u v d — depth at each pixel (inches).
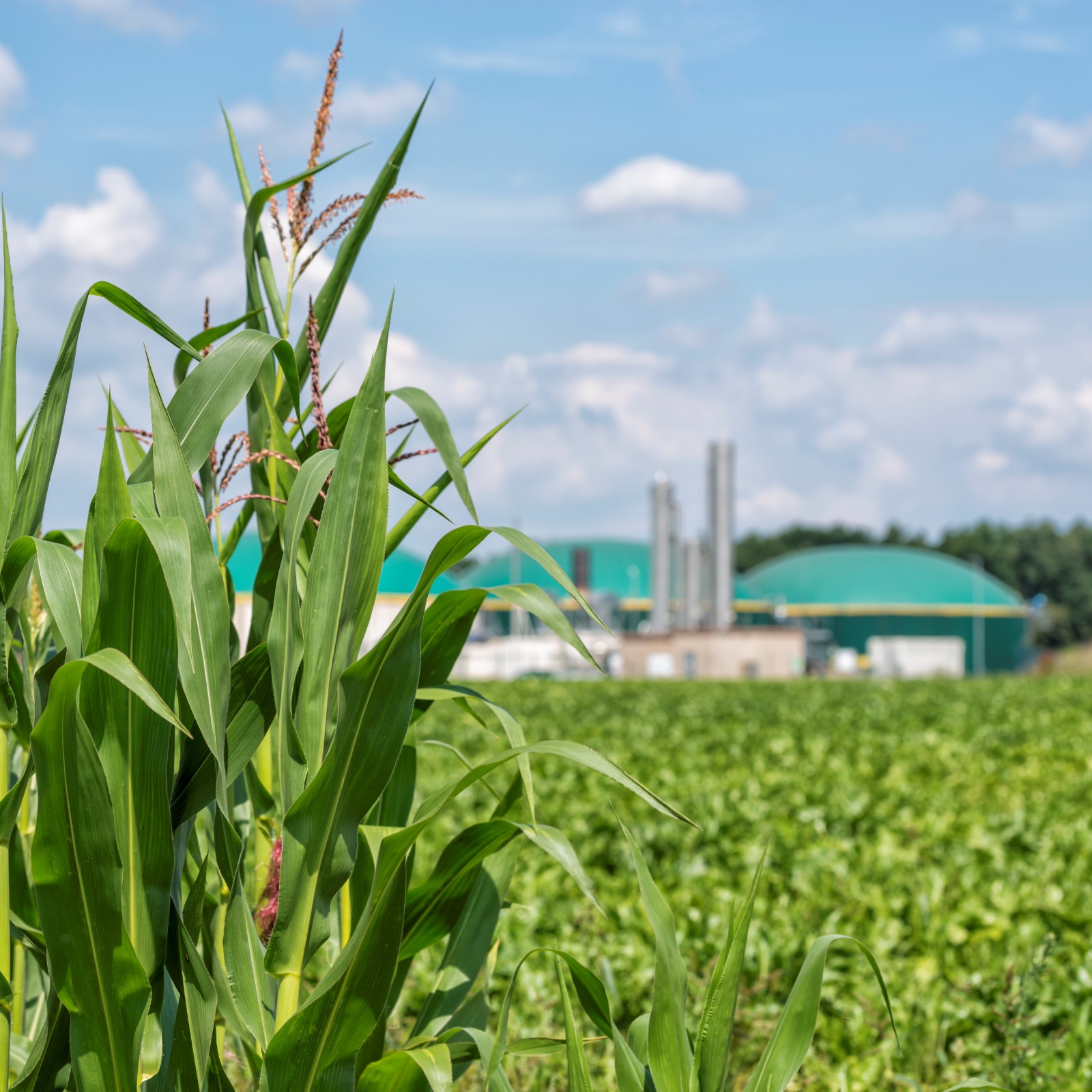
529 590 82.6
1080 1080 154.9
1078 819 352.8
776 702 1024.9
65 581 72.9
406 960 95.4
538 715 857.5
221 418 77.0
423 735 641.6
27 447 78.2
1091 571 5241.1
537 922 219.6
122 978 68.4
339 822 74.2
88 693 69.7
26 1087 74.3
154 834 71.6
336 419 94.3
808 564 3890.3
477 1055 84.7
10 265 79.5
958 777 462.3
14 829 92.0
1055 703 974.4
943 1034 166.2
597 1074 150.3
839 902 236.2
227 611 71.7
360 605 77.7
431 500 94.8
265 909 92.3
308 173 91.7
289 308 102.0
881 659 3115.2
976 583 3762.3
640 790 75.4
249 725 77.6
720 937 210.4
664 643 2628.0
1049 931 207.2
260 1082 74.7
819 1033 176.6
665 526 2755.9
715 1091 79.9
